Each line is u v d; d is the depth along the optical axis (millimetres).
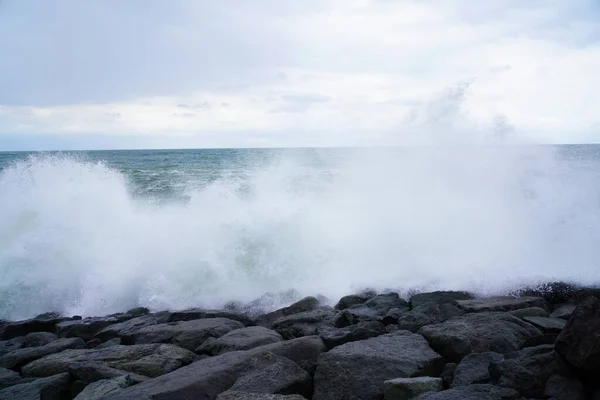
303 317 6820
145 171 23922
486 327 5371
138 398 4289
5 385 5406
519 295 7352
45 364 5746
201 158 38562
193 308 8234
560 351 3938
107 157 42312
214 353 5875
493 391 3854
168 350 5902
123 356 5773
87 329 7395
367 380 4484
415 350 5004
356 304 7691
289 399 4184
